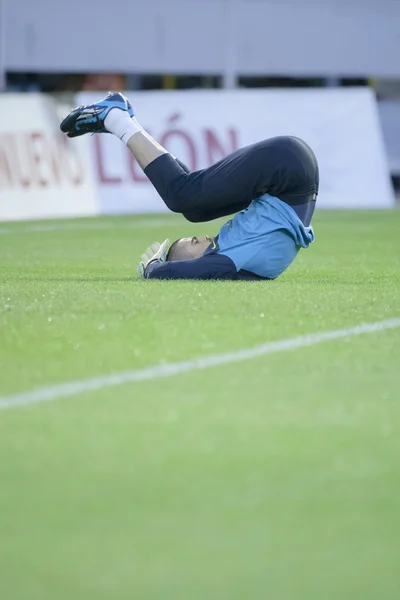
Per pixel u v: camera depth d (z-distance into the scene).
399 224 46.81
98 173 53.19
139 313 17.48
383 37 69.56
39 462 10.41
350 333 16.22
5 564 8.30
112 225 46.22
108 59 63.72
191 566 8.24
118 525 8.95
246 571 8.17
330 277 24.16
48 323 16.66
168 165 22.00
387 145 70.31
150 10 64.19
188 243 22.50
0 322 16.77
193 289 20.12
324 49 68.31
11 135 49.94
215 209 22.20
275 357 14.61
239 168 21.45
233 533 8.80
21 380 13.32
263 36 66.81
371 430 11.44
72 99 51.94
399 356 14.77
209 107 56.19
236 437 11.16
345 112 59.12
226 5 65.38
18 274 25.09
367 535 8.78
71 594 7.82
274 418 11.84
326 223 47.31
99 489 9.72
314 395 12.77
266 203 21.78
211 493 9.62
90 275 24.78
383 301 19.23
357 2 68.44
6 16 60.75
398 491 9.70
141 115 54.72
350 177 59.19
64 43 62.50
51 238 39.19
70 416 11.86
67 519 9.07
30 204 50.34
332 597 7.80
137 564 8.27
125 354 14.69
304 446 10.90
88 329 16.23
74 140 52.41
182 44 65.25
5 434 11.23
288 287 20.78
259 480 9.95
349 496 9.57
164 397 12.62
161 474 10.09
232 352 14.88
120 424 11.58
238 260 21.78
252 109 57.12
